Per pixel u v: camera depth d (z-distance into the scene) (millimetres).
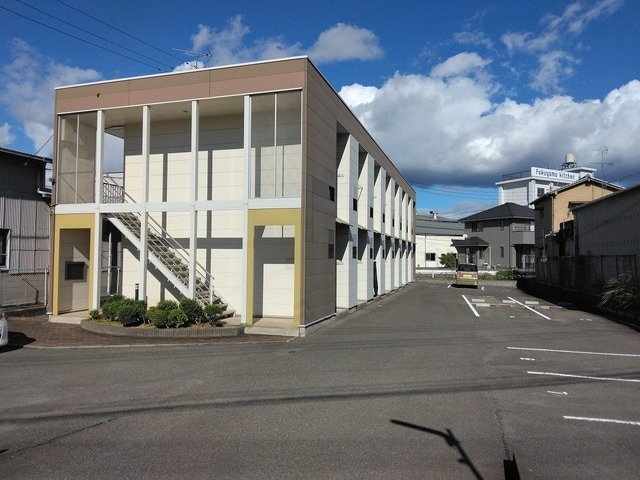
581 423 5441
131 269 15836
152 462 4301
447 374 7812
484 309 18547
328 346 10422
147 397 6434
